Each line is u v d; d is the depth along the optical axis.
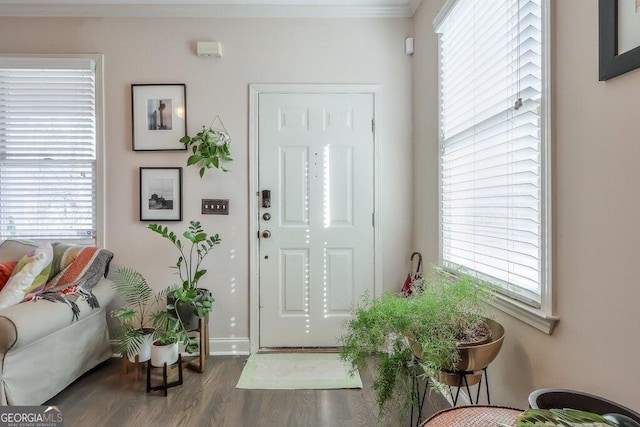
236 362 2.42
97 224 2.54
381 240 2.61
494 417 0.96
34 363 1.78
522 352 1.31
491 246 1.52
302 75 2.58
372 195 2.61
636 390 0.87
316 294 2.61
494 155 1.51
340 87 2.58
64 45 2.53
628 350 0.89
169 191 2.55
